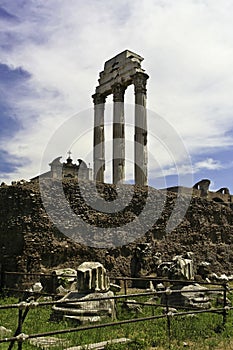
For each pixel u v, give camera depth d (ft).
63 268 80.64
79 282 48.08
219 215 116.67
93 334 38.29
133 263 91.20
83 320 42.83
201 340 37.52
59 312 45.32
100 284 48.44
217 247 111.24
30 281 74.69
